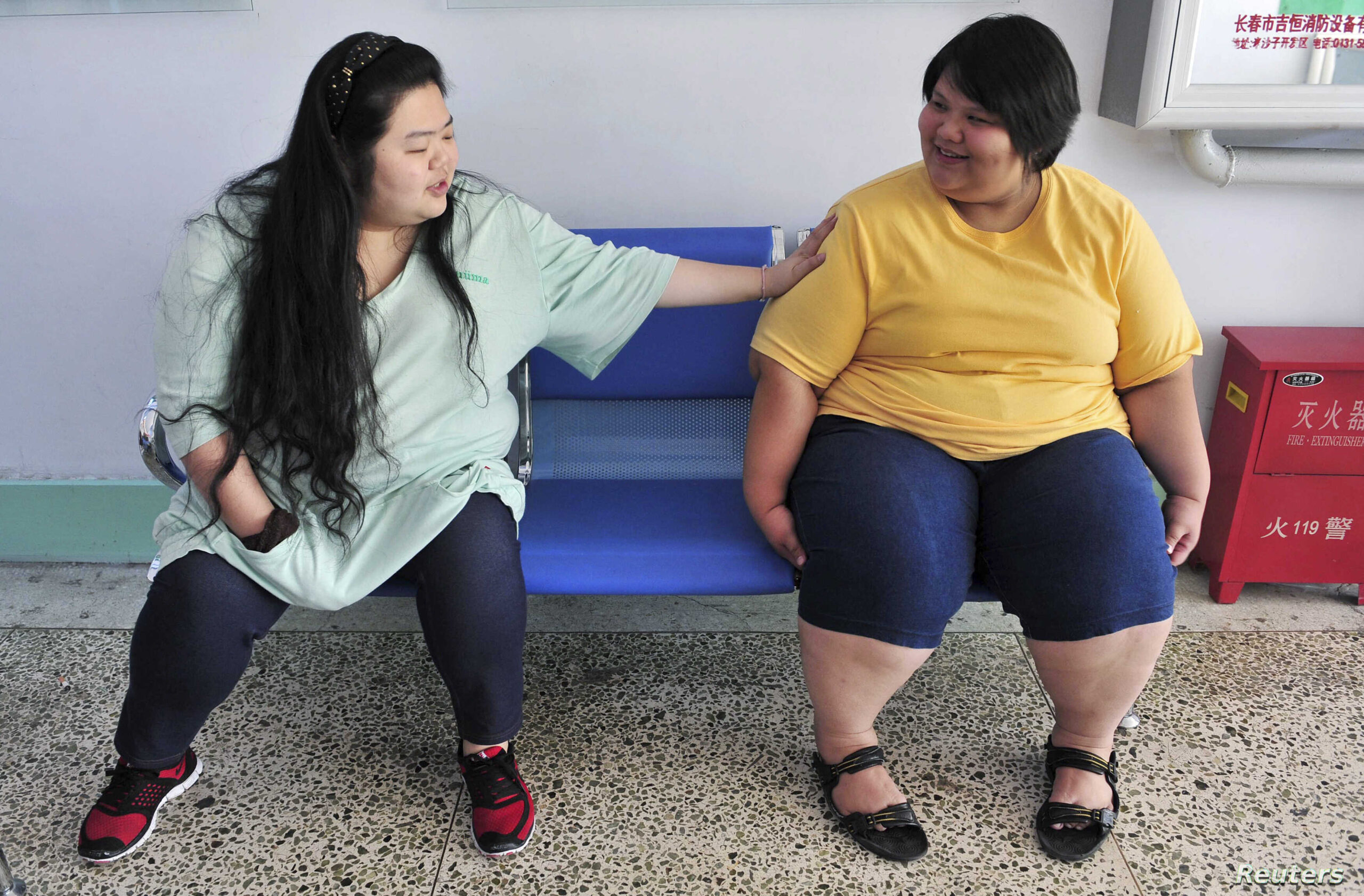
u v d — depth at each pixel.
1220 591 2.21
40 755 1.82
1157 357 1.61
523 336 1.62
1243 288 2.20
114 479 2.44
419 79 1.37
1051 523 1.52
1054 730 1.70
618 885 1.53
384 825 1.65
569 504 1.86
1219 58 1.85
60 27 2.03
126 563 2.48
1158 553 1.50
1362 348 2.03
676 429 2.06
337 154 1.37
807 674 1.61
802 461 1.67
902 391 1.64
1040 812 1.62
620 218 2.19
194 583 1.46
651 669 2.04
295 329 1.42
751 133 2.10
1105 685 1.54
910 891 1.50
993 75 1.37
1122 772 1.73
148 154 2.14
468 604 1.49
